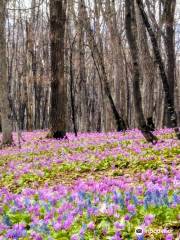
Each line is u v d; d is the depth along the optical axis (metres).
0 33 25.03
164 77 18.50
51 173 14.58
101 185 10.30
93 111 55.28
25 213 8.70
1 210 9.28
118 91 38.59
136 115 19.44
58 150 20.33
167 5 29.98
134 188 9.71
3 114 25.00
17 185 13.61
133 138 22.19
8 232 7.22
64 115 26.28
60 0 26.02
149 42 53.84
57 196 9.73
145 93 34.94
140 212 7.62
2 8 24.89
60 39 26.11
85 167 14.77
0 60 25.14
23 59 49.69
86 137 25.94
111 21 37.47
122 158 15.33
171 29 30.41
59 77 26.14
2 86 25.08
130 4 20.03
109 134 26.81
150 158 14.62
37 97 52.44
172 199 8.24
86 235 6.80
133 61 19.91
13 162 17.92
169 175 11.95
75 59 47.47
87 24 36.59
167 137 21.19
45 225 7.19
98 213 7.79
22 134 34.78
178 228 6.96
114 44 37.78
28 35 46.94
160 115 43.53
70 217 7.50
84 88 43.03
